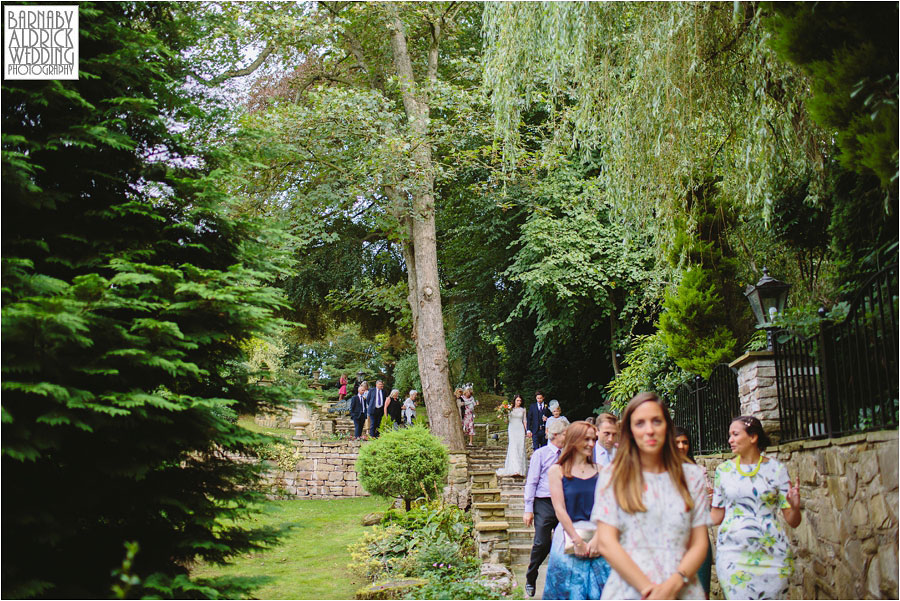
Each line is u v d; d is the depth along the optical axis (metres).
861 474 4.52
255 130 6.46
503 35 7.89
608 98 7.55
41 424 4.66
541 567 7.96
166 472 5.49
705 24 6.94
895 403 4.52
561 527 4.80
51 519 4.60
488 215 18.89
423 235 16.73
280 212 15.66
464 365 22.44
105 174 5.57
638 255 16.16
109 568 4.97
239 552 5.64
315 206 16.14
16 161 4.80
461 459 13.70
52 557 4.91
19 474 4.89
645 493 3.09
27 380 4.64
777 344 6.51
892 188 4.38
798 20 4.73
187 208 5.75
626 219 8.27
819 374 5.75
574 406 20.69
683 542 3.08
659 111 7.07
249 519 5.76
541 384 21.08
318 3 16.55
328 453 15.84
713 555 7.53
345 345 31.70
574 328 18.72
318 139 15.30
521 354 21.30
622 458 3.18
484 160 18.06
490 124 15.98
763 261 9.20
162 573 4.88
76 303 4.41
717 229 9.22
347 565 8.55
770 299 7.07
